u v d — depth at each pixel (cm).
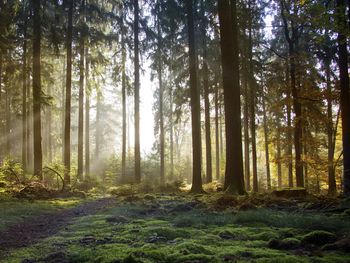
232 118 1404
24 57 2427
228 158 1389
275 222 745
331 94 1938
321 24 1043
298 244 546
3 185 1532
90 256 518
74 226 797
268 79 2323
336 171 2347
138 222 820
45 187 1609
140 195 1538
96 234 695
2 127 3606
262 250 524
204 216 856
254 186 2383
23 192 1453
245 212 841
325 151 2903
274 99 2666
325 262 449
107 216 905
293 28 2059
